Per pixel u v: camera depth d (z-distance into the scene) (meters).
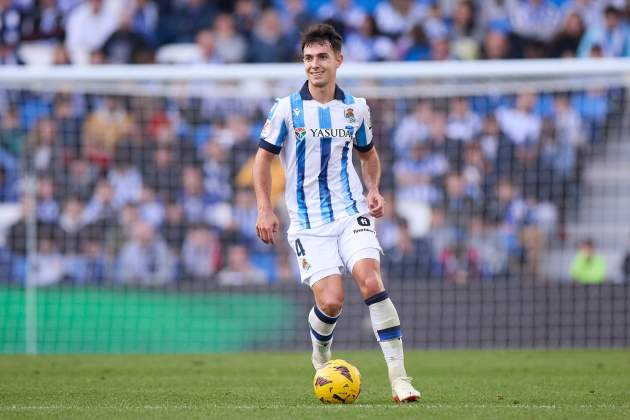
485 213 51.28
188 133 54.31
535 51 59.00
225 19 60.09
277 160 52.50
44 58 59.94
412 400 19.91
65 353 40.47
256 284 42.16
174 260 52.22
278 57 59.75
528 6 59.78
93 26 60.00
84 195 52.81
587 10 58.75
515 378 27.88
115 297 42.28
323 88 20.66
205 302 42.19
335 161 20.75
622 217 53.59
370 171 21.92
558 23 59.53
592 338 41.59
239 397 22.27
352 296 41.38
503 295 41.72
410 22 60.06
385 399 21.19
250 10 60.69
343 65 39.41
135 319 42.16
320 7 60.91
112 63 59.62
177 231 52.59
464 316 41.72
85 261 51.72
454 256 49.94
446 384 25.91
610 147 54.25
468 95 53.31
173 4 60.81
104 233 52.19
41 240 51.50
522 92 53.69
